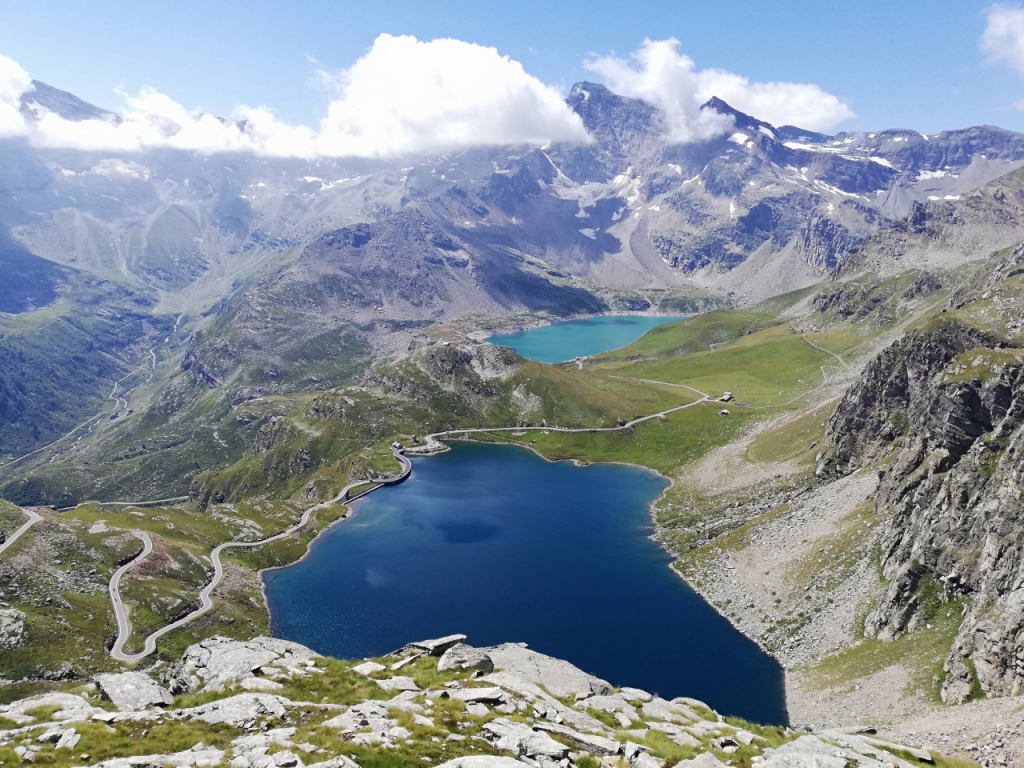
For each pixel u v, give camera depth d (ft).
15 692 490.49
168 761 129.49
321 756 134.82
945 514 431.43
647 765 144.46
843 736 213.25
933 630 394.73
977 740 246.06
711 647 516.73
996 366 500.74
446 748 144.66
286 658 217.56
